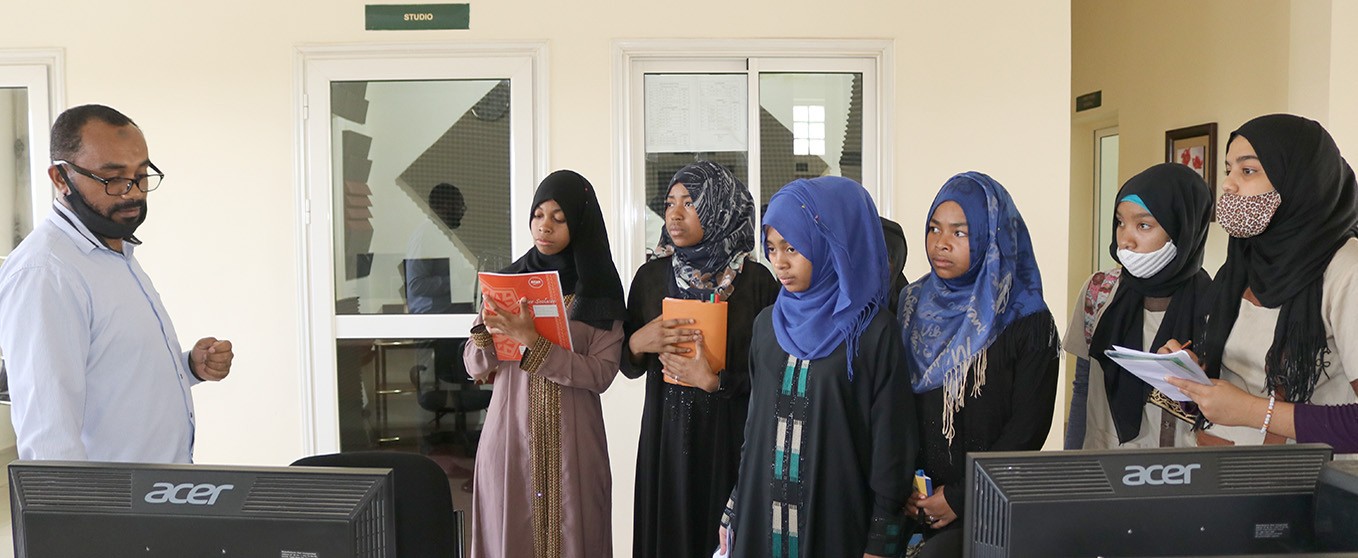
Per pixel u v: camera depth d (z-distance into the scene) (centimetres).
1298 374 159
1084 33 589
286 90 350
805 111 354
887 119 348
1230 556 92
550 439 219
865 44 346
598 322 228
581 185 228
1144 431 192
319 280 355
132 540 106
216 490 105
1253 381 167
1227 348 172
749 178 354
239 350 357
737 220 233
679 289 233
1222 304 174
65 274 169
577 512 220
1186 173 187
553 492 220
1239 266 174
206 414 359
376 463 175
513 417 222
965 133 348
